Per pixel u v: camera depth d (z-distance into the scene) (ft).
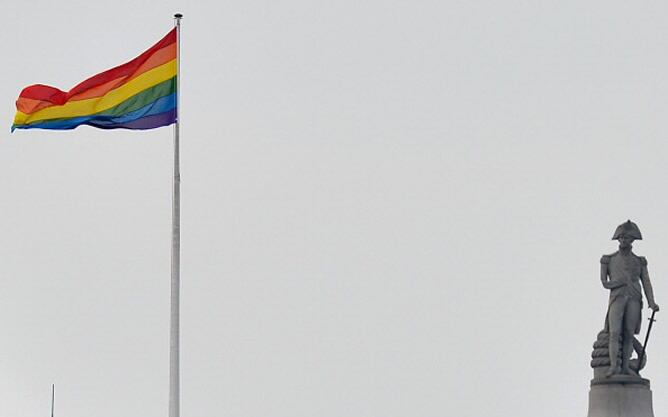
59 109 174.19
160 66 176.14
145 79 175.83
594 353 218.38
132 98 175.22
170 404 166.30
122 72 176.14
